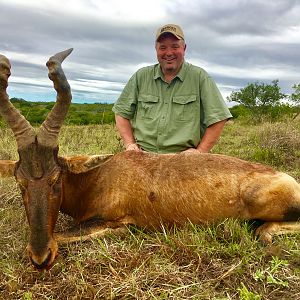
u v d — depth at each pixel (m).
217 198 1.38
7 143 2.89
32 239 1.12
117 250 1.27
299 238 1.37
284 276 1.13
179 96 1.82
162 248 1.26
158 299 1.03
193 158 1.45
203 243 1.29
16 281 1.13
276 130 3.25
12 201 1.77
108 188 1.42
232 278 1.13
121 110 1.94
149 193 1.41
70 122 5.25
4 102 1.17
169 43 1.78
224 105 1.83
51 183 1.17
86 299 1.06
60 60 1.19
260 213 1.37
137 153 1.49
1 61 1.15
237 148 3.23
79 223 1.44
